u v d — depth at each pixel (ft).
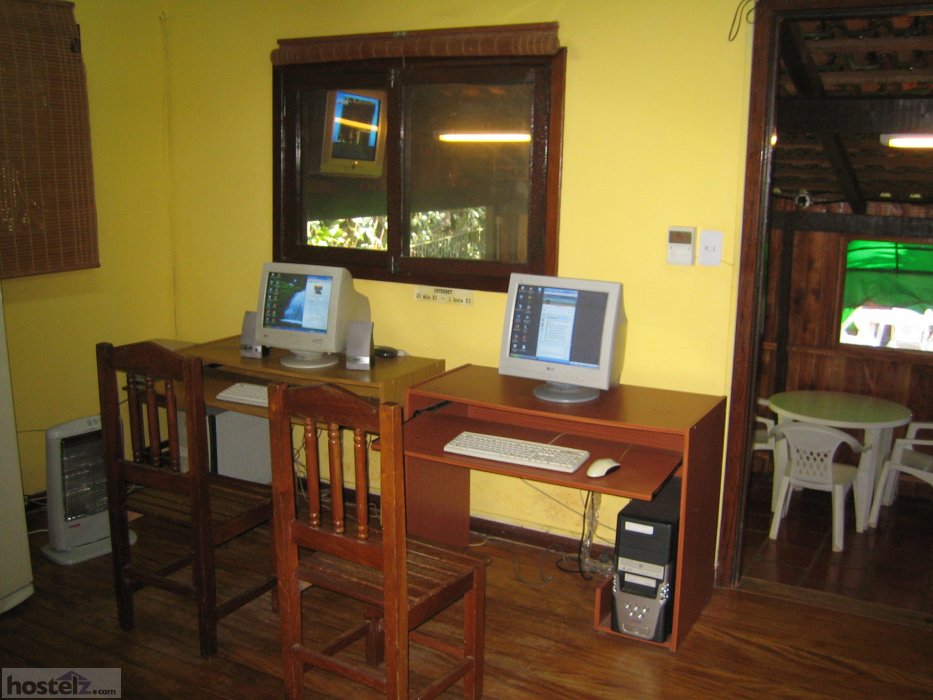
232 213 13.84
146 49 13.74
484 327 11.89
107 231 13.50
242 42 13.16
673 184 10.37
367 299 11.99
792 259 15.97
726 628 9.89
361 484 7.36
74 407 13.41
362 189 12.57
